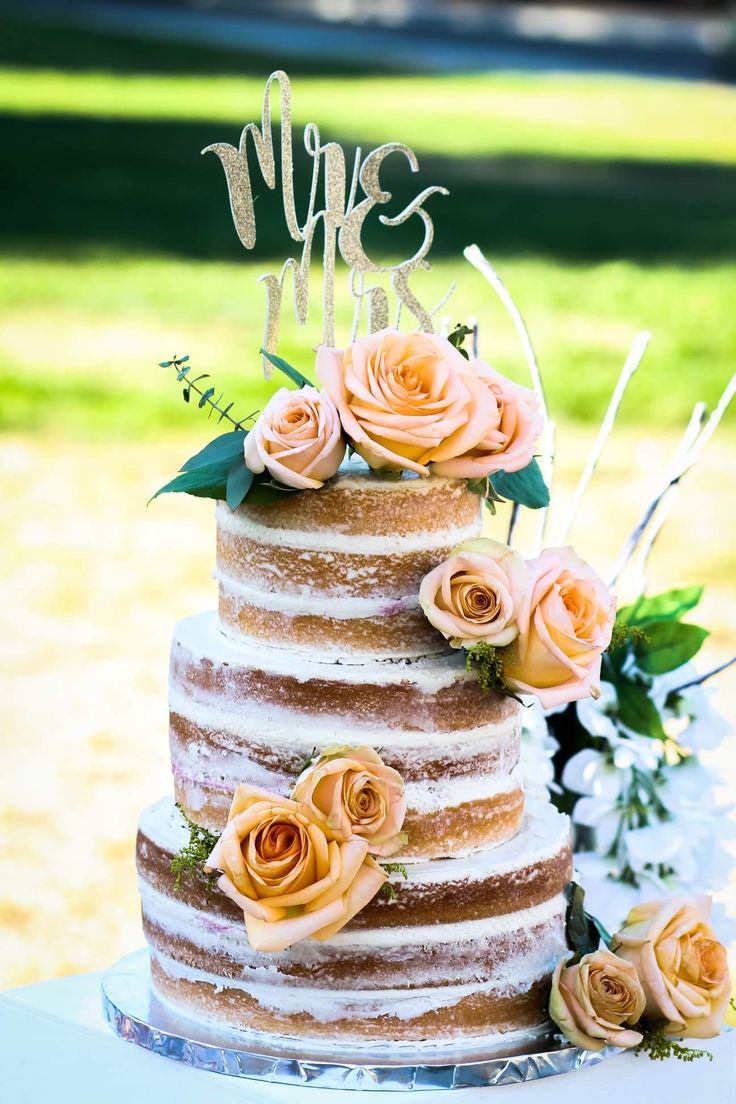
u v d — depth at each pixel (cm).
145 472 923
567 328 1252
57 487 889
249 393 1048
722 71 3012
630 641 294
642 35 3456
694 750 298
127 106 2323
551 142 2212
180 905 228
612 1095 224
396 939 218
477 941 221
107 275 1395
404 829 221
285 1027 222
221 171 1867
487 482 229
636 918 239
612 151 2173
